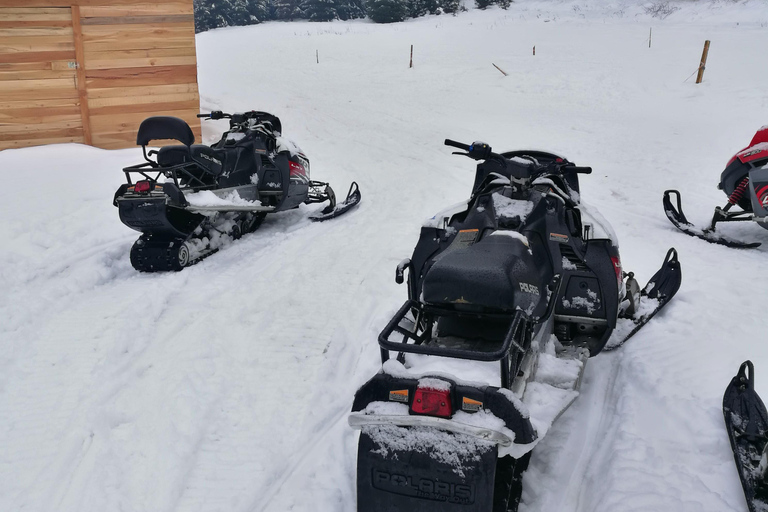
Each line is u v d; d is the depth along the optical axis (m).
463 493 2.27
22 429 3.31
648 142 10.90
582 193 8.01
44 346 4.16
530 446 2.35
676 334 4.09
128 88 9.38
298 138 12.52
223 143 6.73
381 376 2.44
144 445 3.17
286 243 6.38
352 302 4.86
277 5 47.84
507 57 22.28
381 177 9.27
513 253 2.85
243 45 31.58
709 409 3.19
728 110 12.79
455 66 21.92
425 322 3.05
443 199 7.91
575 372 3.10
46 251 5.75
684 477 2.74
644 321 4.25
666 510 2.54
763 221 5.91
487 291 2.61
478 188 4.20
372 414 2.39
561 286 3.64
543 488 2.78
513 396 2.31
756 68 16.14
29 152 8.68
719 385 3.41
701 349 3.84
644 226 6.67
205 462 3.06
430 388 2.33
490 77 19.52
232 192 6.33
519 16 37.41
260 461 3.07
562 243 3.53
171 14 9.42
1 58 8.54
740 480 2.67
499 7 41.75
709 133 11.18
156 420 3.37
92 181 7.57
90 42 9.00
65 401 3.55
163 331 4.38
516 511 2.55
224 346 4.17
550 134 12.04
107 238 6.18
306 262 5.75
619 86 16.56
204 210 5.78
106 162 8.45
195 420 3.36
